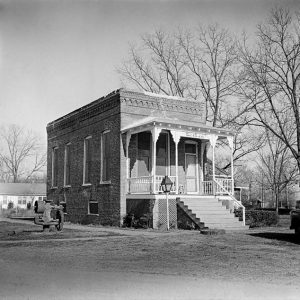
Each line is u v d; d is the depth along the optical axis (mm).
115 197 23422
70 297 7148
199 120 26688
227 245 13625
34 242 14766
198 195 22125
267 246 13391
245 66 37094
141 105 24234
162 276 8703
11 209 65438
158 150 24766
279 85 33781
